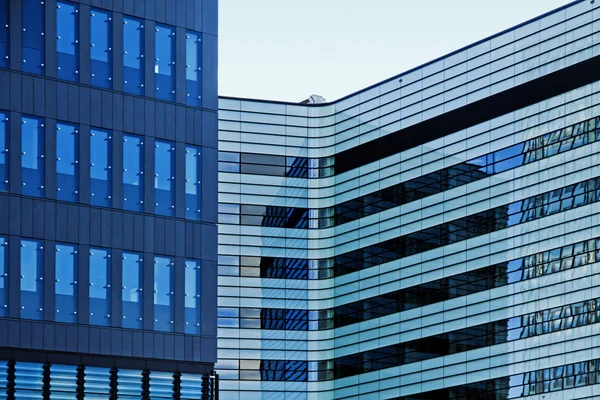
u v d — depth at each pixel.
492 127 95.50
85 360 57.06
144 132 60.59
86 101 59.16
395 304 101.12
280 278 107.94
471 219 95.88
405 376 98.88
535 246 90.31
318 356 106.56
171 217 60.59
